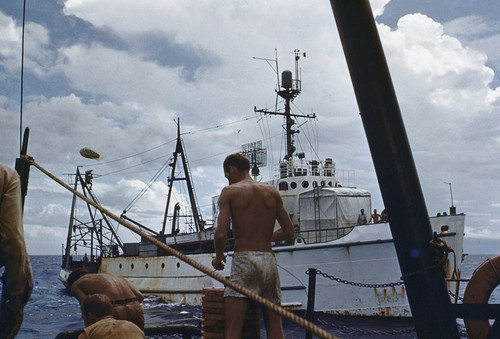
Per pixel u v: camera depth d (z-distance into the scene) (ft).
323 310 71.10
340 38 17.65
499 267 19.15
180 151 117.70
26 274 11.62
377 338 60.13
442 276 18.02
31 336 71.61
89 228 126.72
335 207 78.23
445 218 67.77
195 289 87.81
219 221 15.56
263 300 10.57
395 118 17.57
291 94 97.96
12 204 11.57
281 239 16.44
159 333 19.03
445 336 17.95
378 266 68.74
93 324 13.28
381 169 17.92
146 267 98.58
